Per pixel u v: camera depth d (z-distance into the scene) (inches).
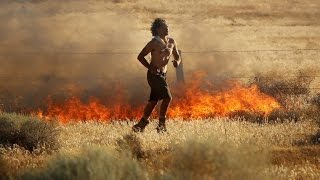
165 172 787.4
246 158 673.6
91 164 703.1
